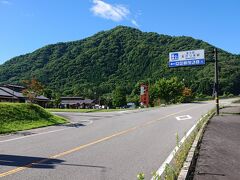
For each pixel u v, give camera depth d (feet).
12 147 44.70
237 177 28.81
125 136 57.36
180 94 305.73
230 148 44.96
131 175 29.43
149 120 92.68
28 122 80.89
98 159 36.58
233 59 561.02
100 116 113.19
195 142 46.85
